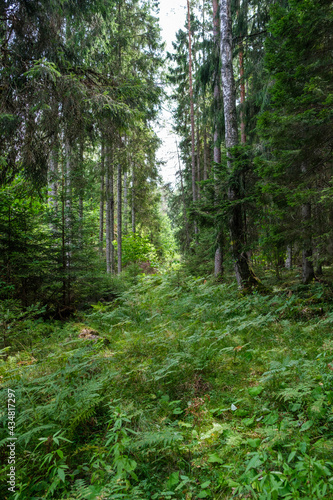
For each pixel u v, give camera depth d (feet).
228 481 6.77
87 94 22.58
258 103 30.42
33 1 19.88
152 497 6.73
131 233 67.41
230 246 26.27
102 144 26.45
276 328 16.44
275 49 17.76
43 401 10.23
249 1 30.58
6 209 23.13
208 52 36.96
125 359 13.17
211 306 22.17
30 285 23.80
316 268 27.68
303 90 16.79
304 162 18.04
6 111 19.94
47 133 21.44
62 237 25.77
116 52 39.32
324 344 12.30
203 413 9.50
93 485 6.83
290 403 8.99
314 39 16.33
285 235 19.19
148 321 21.84
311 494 5.89
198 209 25.00
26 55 21.04
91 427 9.37
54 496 6.97
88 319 23.26
